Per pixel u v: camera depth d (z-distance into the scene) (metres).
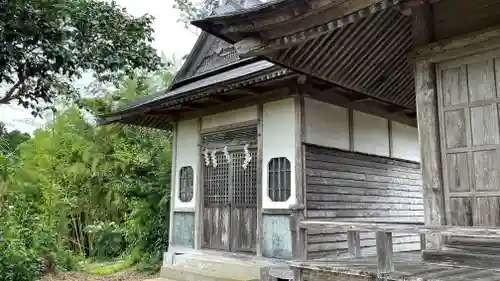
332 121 6.93
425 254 3.91
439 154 3.94
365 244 6.83
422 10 4.15
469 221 3.71
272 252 6.54
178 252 8.27
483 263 3.53
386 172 7.77
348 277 3.71
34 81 6.46
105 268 10.55
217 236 7.59
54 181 12.68
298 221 4.28
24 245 8.30
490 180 3.63
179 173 8.61
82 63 6.37
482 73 3.78
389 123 8.02
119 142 12.41
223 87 6.50
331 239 6.49
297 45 4.35
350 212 6.89
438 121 3.99
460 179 3.80
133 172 11.39
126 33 6.91
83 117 12.77
